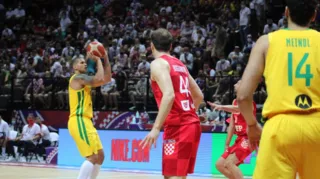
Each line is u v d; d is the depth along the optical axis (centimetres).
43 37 2341
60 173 1202
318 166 356
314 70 360
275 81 364
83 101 748
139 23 2219
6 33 2392
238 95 371
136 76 1722
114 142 1409
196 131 504
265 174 355
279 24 1892
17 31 2450
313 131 350
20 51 2273
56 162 1521
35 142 1570
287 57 363
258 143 391
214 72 1731
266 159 355
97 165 747
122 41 2070
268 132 358
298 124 351
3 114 1891
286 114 357
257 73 370
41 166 1419
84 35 2209
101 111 1703
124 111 1658
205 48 1945
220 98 1565
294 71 361
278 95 361
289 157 355
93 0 2486
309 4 369
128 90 1731
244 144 755
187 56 1820
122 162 1393
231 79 1556
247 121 376
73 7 2459
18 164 1482
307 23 374
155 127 466
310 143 350
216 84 1614
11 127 1822
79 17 2403
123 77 1739
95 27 2242
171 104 473
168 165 500
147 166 1350
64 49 2097
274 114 363
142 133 1365
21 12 2506
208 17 2134
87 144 736
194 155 509
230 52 1927
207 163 1282
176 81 503
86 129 739
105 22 2336
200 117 1495
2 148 1645
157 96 500
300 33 369
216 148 1273
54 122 1767
